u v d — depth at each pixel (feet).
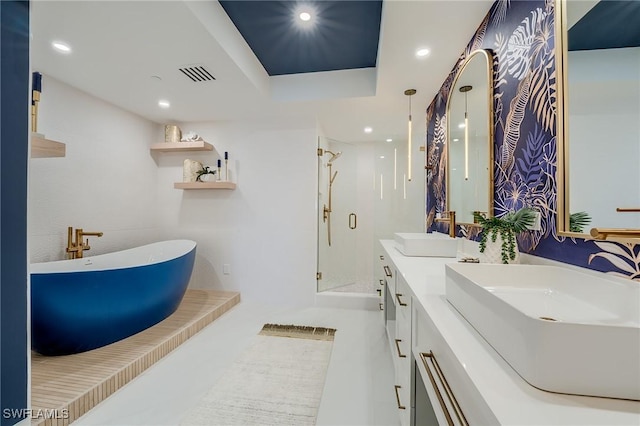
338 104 9.11
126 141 10.05
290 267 10.83
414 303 3.44
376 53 7.72
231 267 11.16
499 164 4.69
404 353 4.29
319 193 11.00
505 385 1.65
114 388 5.48
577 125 2.91
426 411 3.43
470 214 5.88
